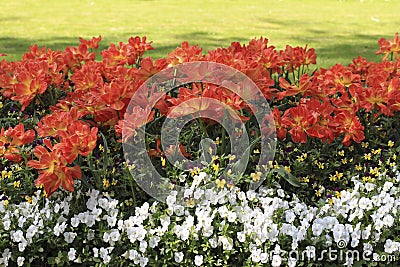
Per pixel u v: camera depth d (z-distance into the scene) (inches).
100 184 120.0
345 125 130.3
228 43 361.7
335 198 118.6
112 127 139.0
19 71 160.1
